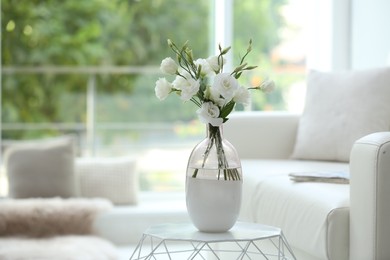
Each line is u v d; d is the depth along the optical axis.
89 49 8.83
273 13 8.88
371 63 4.50
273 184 3.02
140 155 6.00
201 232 2.36
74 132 5.98
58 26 8.72
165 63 2.40
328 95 3.77
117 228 4.72
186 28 9.02
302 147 3.75
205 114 2.33
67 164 4.95
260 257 3.21
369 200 2.33
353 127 3.60
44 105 8.12
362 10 4.63
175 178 6.03
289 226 2.75
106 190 5.07
